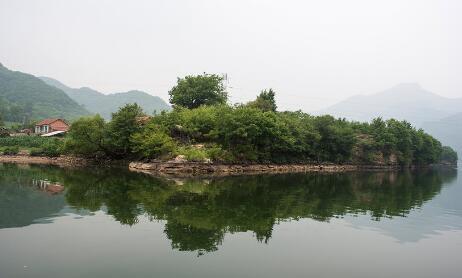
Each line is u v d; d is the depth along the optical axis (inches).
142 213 1077.8
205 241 824.9
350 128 3777.1
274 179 2196.1
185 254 731.4
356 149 3843.5
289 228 978.7
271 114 2923.2
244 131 2559.1
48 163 2768.2
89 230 874.8
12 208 1083.3
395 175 3196.4
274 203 1339.8
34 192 1368.1
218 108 2925.7
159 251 741.9
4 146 3270.2
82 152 2701.8
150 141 2394.2
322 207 1311.5
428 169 4968.0
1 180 1669.5
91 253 714.2
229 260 708.0
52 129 4552.2
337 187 1942.7
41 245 749.9
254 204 1301.7
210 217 1064.8
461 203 1573.6
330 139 3462.1
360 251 804.0
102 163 2733.8
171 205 1215.6
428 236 959.6
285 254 759.7
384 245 858.1
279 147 2898.6
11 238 789.9
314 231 958.4
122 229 894.4
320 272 670.5
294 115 3644.2
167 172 2287.2
